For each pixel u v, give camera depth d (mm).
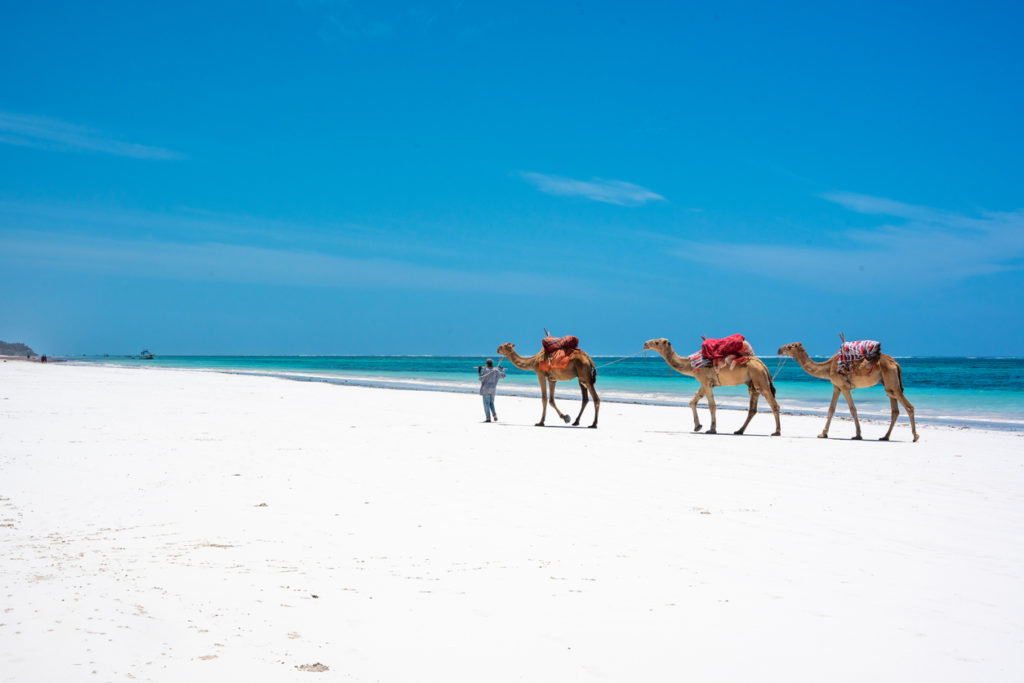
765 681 4148
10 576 5707
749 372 16812
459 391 33781
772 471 11422
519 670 4219
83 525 7387
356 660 4309
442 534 7285
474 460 12094
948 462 12570
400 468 11141
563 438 15531
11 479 9633
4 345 160000
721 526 7777
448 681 4059
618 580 5926
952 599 5570
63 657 4223
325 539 7016
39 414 17750
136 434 14438
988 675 4266
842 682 4148
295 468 10938
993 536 7480
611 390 36531
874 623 5062
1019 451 14125
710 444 14828
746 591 5691
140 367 69375
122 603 5160
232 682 3961
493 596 5496
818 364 16750
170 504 8375
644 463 12062
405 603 5305
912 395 33594
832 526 7840
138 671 4059
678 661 4387
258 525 7496
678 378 54531
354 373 62719
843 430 18609
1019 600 5566
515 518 8016
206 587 5543
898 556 6727
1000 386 43469
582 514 8258
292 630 4746
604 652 4500
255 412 19938
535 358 18500
